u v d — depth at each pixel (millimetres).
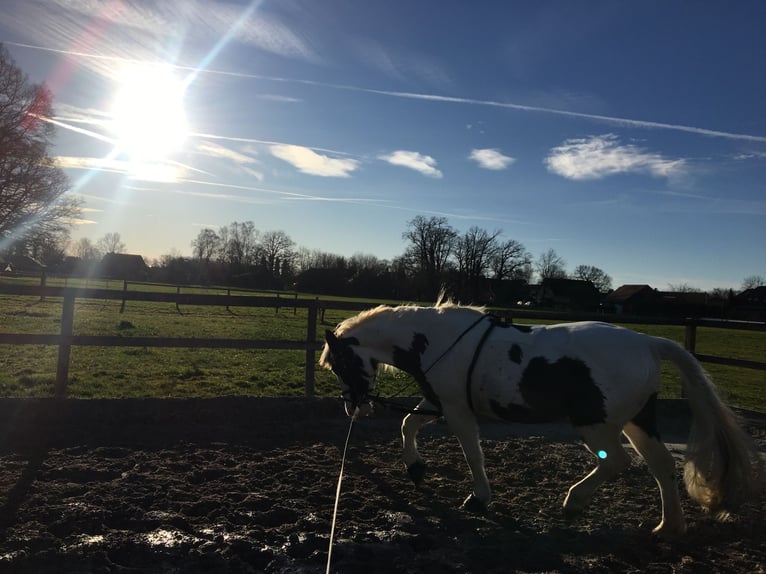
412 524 4219
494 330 4555
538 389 4285
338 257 86000
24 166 33469
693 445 4230
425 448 6336
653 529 4336
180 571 3398
